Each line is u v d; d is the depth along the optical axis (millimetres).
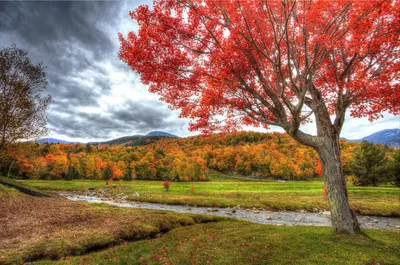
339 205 10711
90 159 118312
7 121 26359
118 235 13305
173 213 21047
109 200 43688
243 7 8297
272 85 10633
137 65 9141
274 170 116750
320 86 11875
